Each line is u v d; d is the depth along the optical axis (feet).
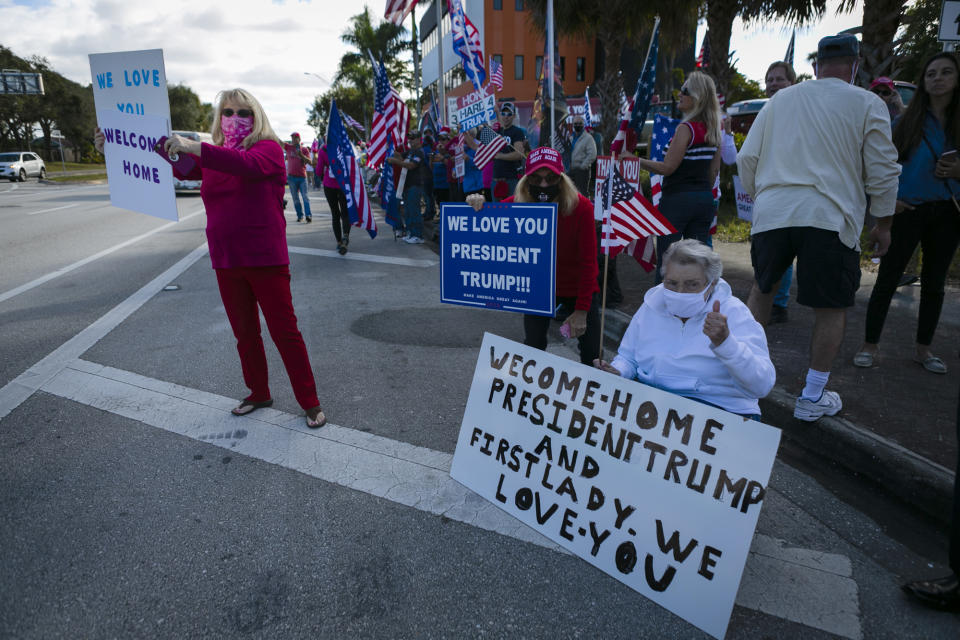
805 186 9.89
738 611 6.81
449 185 39.96
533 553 7.81
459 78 131.95
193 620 6.63
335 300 21.24
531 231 9.32
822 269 9.84
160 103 9.80
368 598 6.97
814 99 9.88
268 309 10.59
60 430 11.07
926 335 12.60
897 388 11.69
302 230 41.09
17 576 7.29
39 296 21.65
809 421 10.55
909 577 7.36
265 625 6.56
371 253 31.58
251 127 10.11
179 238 37.22
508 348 8.96
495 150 25.85
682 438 7.17
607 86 57.11
